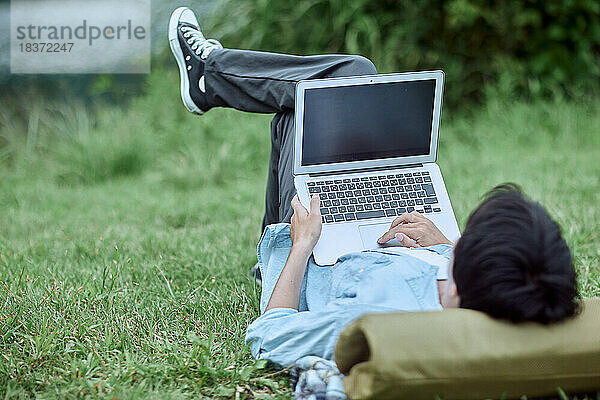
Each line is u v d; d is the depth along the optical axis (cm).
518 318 207
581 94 920
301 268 271
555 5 926
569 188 584
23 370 272
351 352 213
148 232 503
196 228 542
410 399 203
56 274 392
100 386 255
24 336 297
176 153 812
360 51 923
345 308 235
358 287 245
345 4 917
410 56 931
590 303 222
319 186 315
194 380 263
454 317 208
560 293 207
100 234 505
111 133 834
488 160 728
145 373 266
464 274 214
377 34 916
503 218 214
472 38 948
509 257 208
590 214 499
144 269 398
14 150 872
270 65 357
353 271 257
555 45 946
